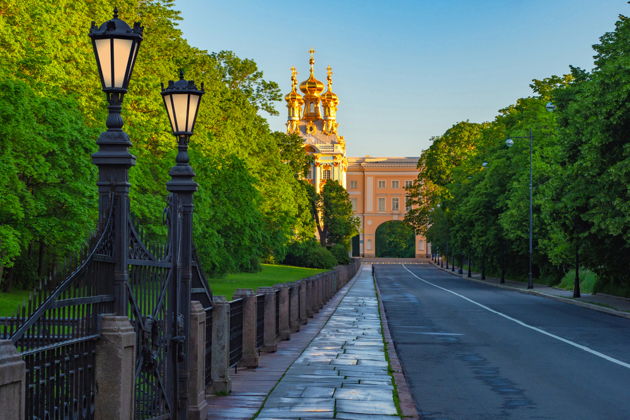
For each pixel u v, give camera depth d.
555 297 40.62
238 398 10.39
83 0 31.31
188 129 8.96
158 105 33.50
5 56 23.64
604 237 33.19
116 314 6.28
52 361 5.24
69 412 5.43
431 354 16.70
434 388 12.12
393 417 9.19
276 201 55.59
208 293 10.52
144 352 7.12
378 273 89.62
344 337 19.34
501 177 60.97
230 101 50.50
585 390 11.90
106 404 5.84
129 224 6.62
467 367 14.61
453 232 75.62
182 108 8.88
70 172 25.23
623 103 29.14
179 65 41.78
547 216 34.50
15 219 23.92
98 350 5.87
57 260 26.34
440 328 23.19
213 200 40.06
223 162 41.59
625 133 29.89
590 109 30.25
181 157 8.95
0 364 4.23
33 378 5.00
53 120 24.28
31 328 5.05
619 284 39.22
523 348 17.81
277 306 18.20
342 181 149.88
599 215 30.17
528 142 53.53
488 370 14.20
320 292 30.89
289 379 12.14
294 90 149.88
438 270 101.50
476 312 30.23
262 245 55.47
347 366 13.74
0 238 21.84
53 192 24.92
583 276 47.44
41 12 25.72
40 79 25.78
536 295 44.91
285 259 90.12
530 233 51.53
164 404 8.02
